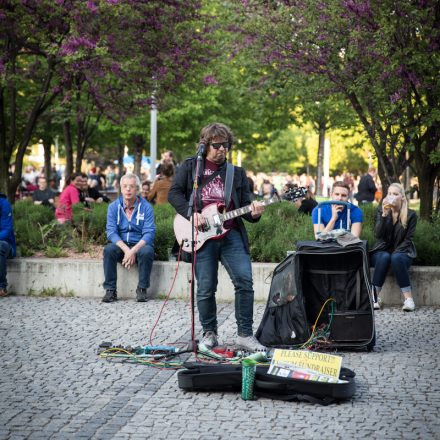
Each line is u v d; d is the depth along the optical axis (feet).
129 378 22.82
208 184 25.77
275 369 21.20
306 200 49.98
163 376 23.04
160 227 39.60
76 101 60.85
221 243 25.89
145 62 54.90
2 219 37.60
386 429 18.42
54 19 49.57
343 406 20.21
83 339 27.96
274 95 61.41
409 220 34.27
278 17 48.65
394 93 44.78
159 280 36.96
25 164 211.00
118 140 107.14
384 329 29.99
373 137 49.49
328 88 49.44
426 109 44.91
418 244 37.27
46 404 20.35
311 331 26.73
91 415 19.43
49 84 58.18
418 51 43.29
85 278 37.50
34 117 55.88
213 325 26.27
